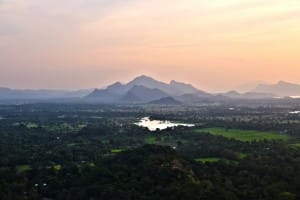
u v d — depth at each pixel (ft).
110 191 545.03
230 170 640.99
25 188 619.26
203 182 552.82
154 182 553.23
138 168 599.16
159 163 597.11
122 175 589.73
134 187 548.31
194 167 626.64
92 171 627.46
